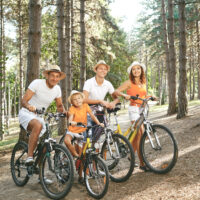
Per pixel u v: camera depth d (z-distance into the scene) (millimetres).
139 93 4426
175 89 13875
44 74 3895
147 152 4820
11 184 4289
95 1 13945
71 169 3289
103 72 4258
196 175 3650
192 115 10750
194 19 20422
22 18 16328
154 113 17422
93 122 4199
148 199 3121
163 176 3830
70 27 12188
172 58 13867
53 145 3592
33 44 6859
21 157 4168
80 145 4164
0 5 15812
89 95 4375
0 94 15984
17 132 23516
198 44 17016
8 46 20594
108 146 3941
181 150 5219
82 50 11656
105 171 3316
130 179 3896
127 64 23000
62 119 10820
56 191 3672
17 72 34625
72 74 15523
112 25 18266
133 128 4281
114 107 4113
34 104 4027
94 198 3404
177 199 3016
